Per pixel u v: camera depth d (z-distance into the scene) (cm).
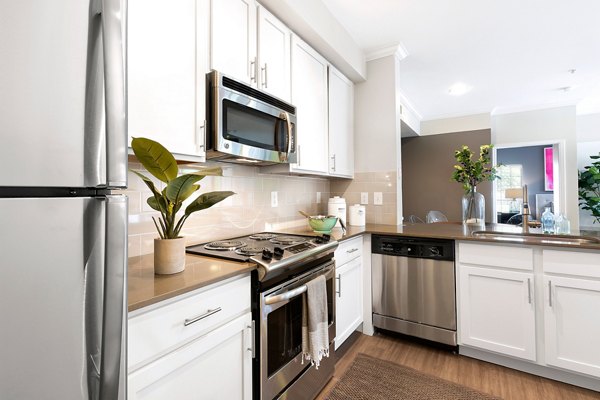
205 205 116
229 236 189
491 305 195
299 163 205
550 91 390
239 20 155
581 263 168
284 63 189
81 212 46
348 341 233
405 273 227
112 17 49
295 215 255
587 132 481
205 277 104
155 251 109
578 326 169
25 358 39
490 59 300
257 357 124
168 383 90
